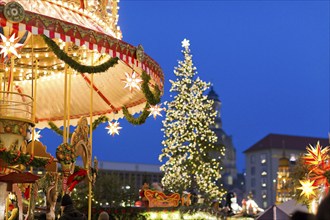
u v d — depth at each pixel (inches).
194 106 1523.1
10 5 439.2
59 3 542.0
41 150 557.3
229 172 5201.8
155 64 592.7
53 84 740.0
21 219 515.2
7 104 510.0
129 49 536.1
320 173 419.2
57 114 795.4
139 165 3494.1
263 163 4798.2
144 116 668.7
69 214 424.2
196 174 1491.1
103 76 704.4
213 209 941.8
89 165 587.8
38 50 578.6
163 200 831.1
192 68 1542.8
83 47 562.9
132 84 560.7
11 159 461.7
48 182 552.4
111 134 756.0
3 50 427.5
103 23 598.5
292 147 4795.8
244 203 1253.1
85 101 763.4
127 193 1971.0
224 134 5260.8
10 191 473.4
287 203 489.4
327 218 111.3
